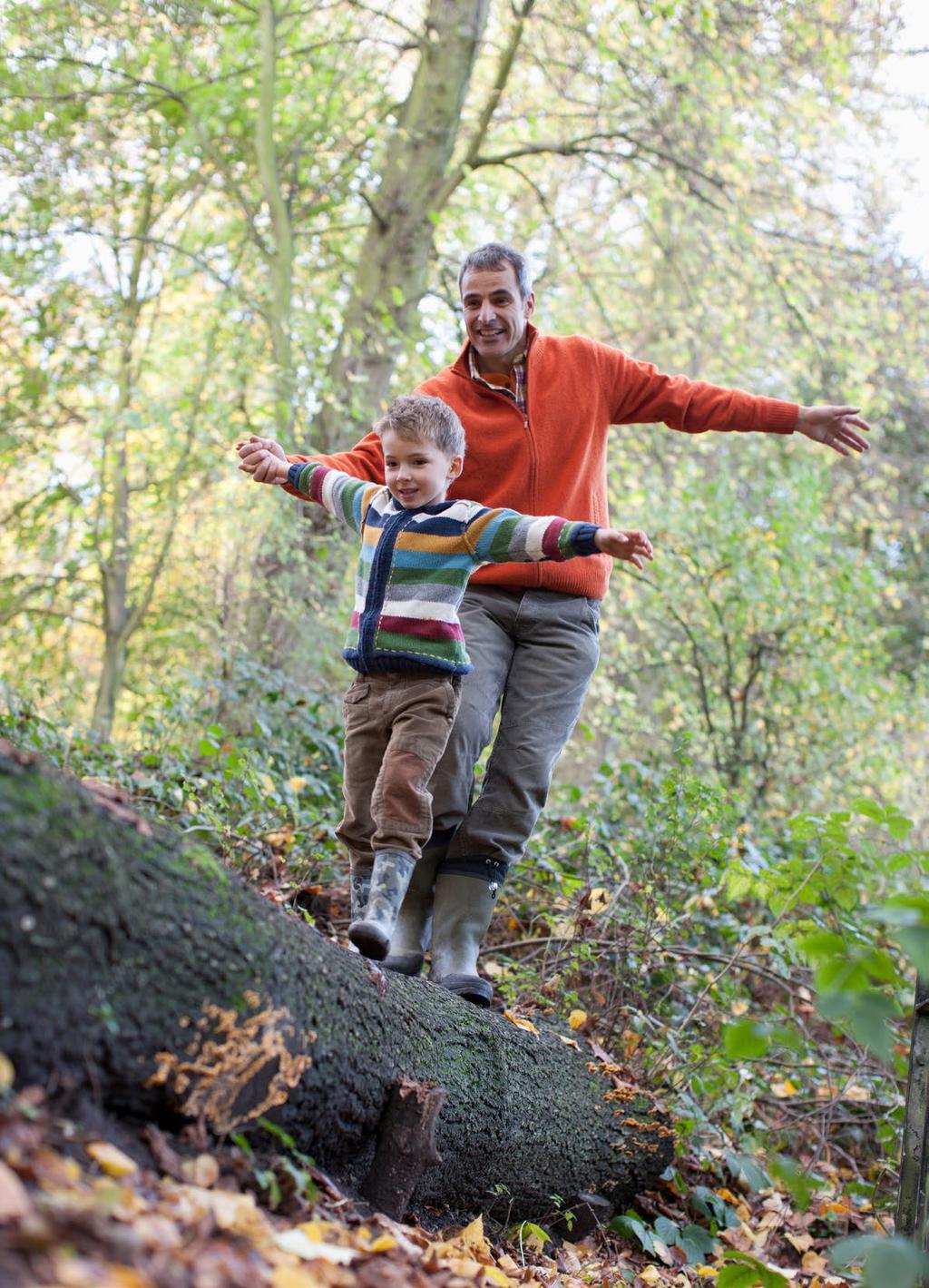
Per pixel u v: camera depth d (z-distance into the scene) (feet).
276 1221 6.91
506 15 34.73
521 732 11.75
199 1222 5.98
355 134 36.47
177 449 33.19
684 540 32.07
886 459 44.11
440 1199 9.91
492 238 37.09
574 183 42.04
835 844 13.52
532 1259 10.18
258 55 33.63
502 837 11.49
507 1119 10.27
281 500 27.61
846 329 36.32
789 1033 7.61
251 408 32.96
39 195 35.01
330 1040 8.02
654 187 36.17
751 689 32.32
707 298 39.22
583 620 12.18
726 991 16.55
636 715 34.14
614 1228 11.66
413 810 9.57
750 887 13.75
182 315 40.04
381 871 9.38
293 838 15.43
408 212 31.22
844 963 6.84
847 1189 14.14
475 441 12.21
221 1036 6.98
